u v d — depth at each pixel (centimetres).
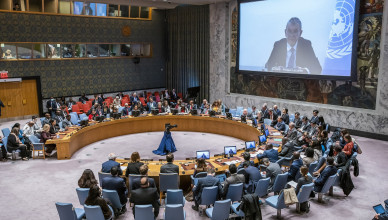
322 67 1450
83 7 1861
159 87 2277
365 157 1140
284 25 1569
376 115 1341
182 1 1788
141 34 2125
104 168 777
